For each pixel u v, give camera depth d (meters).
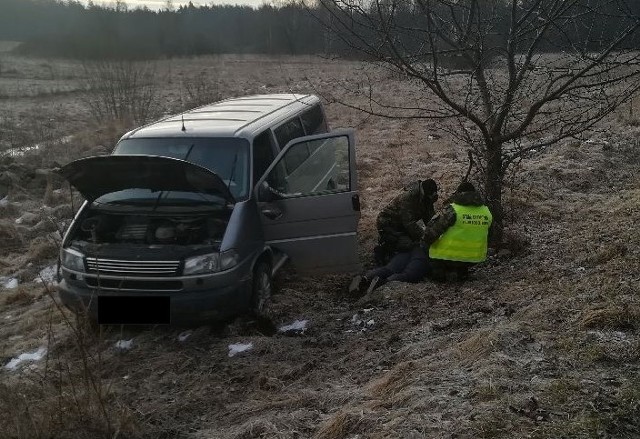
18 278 8.13
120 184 6.07
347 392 4.40
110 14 29.59
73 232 6.16
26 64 39.56
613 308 4.67
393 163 12.95
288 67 35.31
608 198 9.16
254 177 6.33
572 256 6.54
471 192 6.31
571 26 6.34
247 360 5.32
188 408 4.62
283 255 6.52
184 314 5.62
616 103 6.16
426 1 5.79
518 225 8.09
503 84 6.68
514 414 3.50
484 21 6.48
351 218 6.52
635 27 5.52
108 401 4.68
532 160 11.50
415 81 8.01
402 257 6.75
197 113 7.68
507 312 5.22
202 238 5.93
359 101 21.78
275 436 3.88
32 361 5.71
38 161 13.37
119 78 19.80
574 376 3.90
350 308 6.19
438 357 4.55
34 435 4.05
